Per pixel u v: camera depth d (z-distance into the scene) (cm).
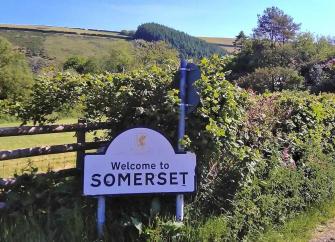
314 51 6906
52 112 589
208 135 533
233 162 581
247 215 574
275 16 9069
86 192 482
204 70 564
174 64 601
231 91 566
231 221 549
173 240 488
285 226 620
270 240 573
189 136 542
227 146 550
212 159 561
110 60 5816
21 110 585
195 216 534
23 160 914
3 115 580
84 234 477
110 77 564
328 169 770
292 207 676
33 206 506
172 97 528
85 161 482
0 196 514
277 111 744
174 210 530
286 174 666
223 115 546
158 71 573
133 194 495
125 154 493
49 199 516
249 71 6612
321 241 604
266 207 600
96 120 582
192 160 512
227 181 579
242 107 605
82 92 571
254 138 638
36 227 473
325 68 4662
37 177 532
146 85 559
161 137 504
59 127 557
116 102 555
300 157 745
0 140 1470
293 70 5147
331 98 934
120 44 9625
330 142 881
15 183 520
